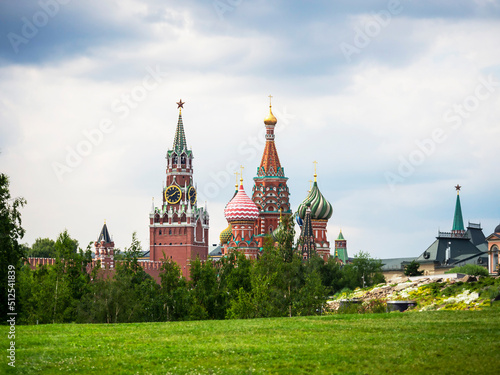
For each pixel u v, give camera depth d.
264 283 115.25
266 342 60.19
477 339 59.12
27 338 62.69
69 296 113.19
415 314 80.12
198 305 114.75
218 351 56.66
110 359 54.41
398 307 117.00
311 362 52.88
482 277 119.50
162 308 111.44
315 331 66.19
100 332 67.56
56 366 52.72
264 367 51.97
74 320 113.31
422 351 55.25
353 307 121.19
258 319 81.00
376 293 132.25
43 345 59.72
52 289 112.50
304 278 134.88
